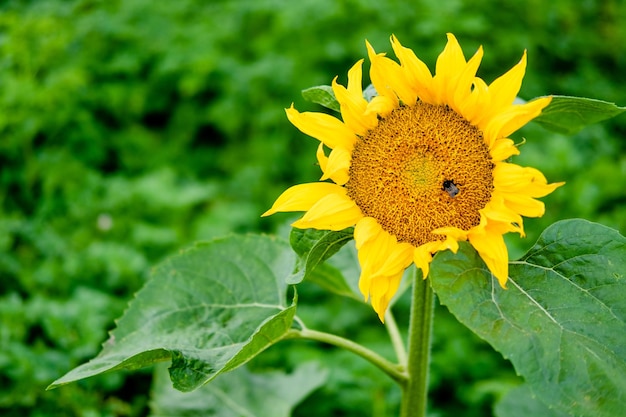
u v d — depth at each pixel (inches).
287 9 119.2
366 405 66.1
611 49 138.3
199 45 119.3
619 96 121.0
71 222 92.4
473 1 128.5
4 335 63.7
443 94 41.1
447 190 40.5
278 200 41.2
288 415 56.0
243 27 128.6
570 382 37.2
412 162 40.8
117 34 120.0
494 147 40.2
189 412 55.7
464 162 40.5
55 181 97.3
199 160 114.6
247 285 47.5
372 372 68.7
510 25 129.0
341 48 114.9
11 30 110.0
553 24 135.4
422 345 44.6
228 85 115.9
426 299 44.3
